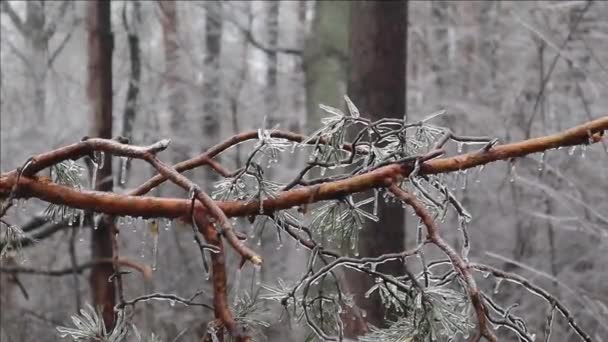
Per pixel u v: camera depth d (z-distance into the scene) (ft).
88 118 15.98
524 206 24.03
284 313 6.86
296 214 7.48
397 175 5.98
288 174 24.77
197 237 5.52
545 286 21.13
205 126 34.78
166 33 34.47
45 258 26.40
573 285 20.11
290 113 35.86
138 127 33.35
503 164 23.63
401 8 15.98
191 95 34.78
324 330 6.46
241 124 35.83
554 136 6.07
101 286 15.46
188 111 34.76
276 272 24.59
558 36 22.88
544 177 22.38
